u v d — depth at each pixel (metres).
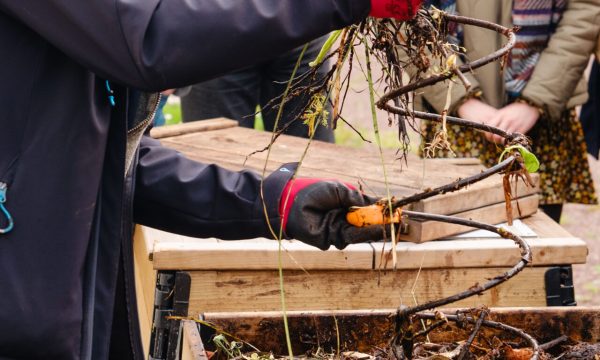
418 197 1.62
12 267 1.54
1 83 1.54
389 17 1.43
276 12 1.40
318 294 2.30
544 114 3.46
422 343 1.83
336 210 1.71
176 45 1.41
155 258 2.20
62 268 1.56
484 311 1.74
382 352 1.78
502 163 1.54
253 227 1.80
